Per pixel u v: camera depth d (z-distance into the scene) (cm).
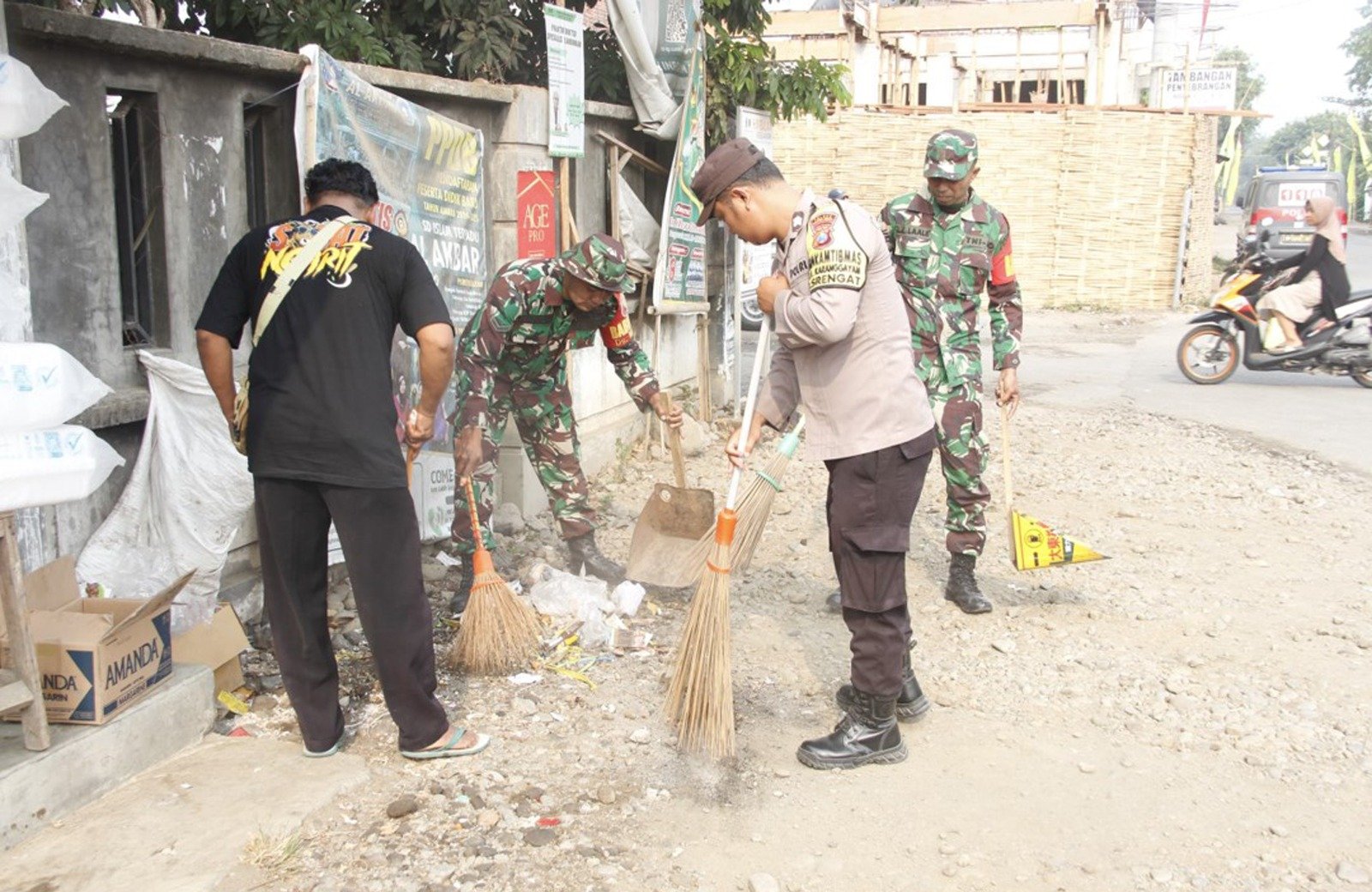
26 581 348
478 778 351
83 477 312
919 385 361
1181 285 1883
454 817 328
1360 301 1106
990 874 310
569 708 402
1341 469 784
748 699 417
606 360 757
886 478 352
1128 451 839
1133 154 1852
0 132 303
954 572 511
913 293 493
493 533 550
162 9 642
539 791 343
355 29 603
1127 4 2395
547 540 604
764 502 379
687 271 813
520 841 317
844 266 334
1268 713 408
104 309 405
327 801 334
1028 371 1250
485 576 429
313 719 356
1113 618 502
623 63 789
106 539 410
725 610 354
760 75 873
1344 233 1806
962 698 419
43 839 308
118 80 404
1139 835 330
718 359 937
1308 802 350
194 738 368
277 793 334
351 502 334
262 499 341
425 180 550
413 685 352
